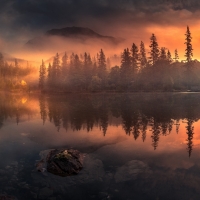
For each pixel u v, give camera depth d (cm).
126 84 8225
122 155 1217
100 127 1933
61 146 1412
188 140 1477
